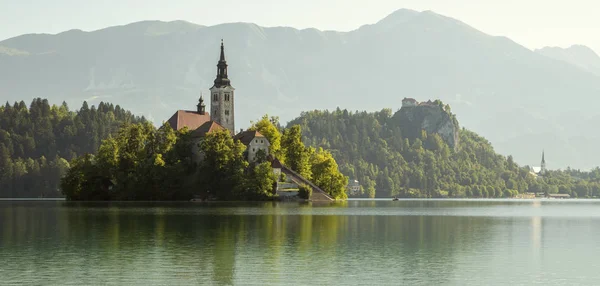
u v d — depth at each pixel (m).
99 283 90.94
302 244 127.88
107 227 159.88
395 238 140.12
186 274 96.75
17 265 103.38
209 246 124.00
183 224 169.25
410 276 96.75
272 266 103.12
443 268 103.38
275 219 189.75
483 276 97.50
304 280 93.25
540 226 183.50
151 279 93.44
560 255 118.31
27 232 147.38
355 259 110.12
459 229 166.50
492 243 135.00
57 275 95.88
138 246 123.69
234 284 90.56
